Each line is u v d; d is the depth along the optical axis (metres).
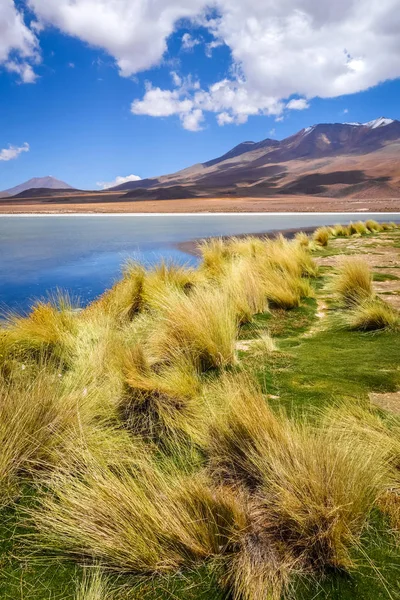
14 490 2.09
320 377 3.40
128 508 1.81
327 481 1.87
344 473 1.92
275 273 6.69
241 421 2.32
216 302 4.71
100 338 4.23
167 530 1.75
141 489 1.92
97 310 5.68
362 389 3.15
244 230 27.06
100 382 3.23
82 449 2.24
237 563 1.63
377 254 11.37
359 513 1.83
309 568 1.65
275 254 8.23
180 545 1.73
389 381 3.27
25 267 12.93
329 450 2.04
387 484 2.05
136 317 5.57
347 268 6.31
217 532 1.75
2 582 1.60
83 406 2.71
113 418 2.80
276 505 1.89
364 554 1.69
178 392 2.92
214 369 3.69
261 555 1.66
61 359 3.82
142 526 1.77
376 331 4.60
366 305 5.15
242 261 7.21
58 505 1.93
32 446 2.29
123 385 2.97
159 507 1.84
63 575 1.64
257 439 2.22
